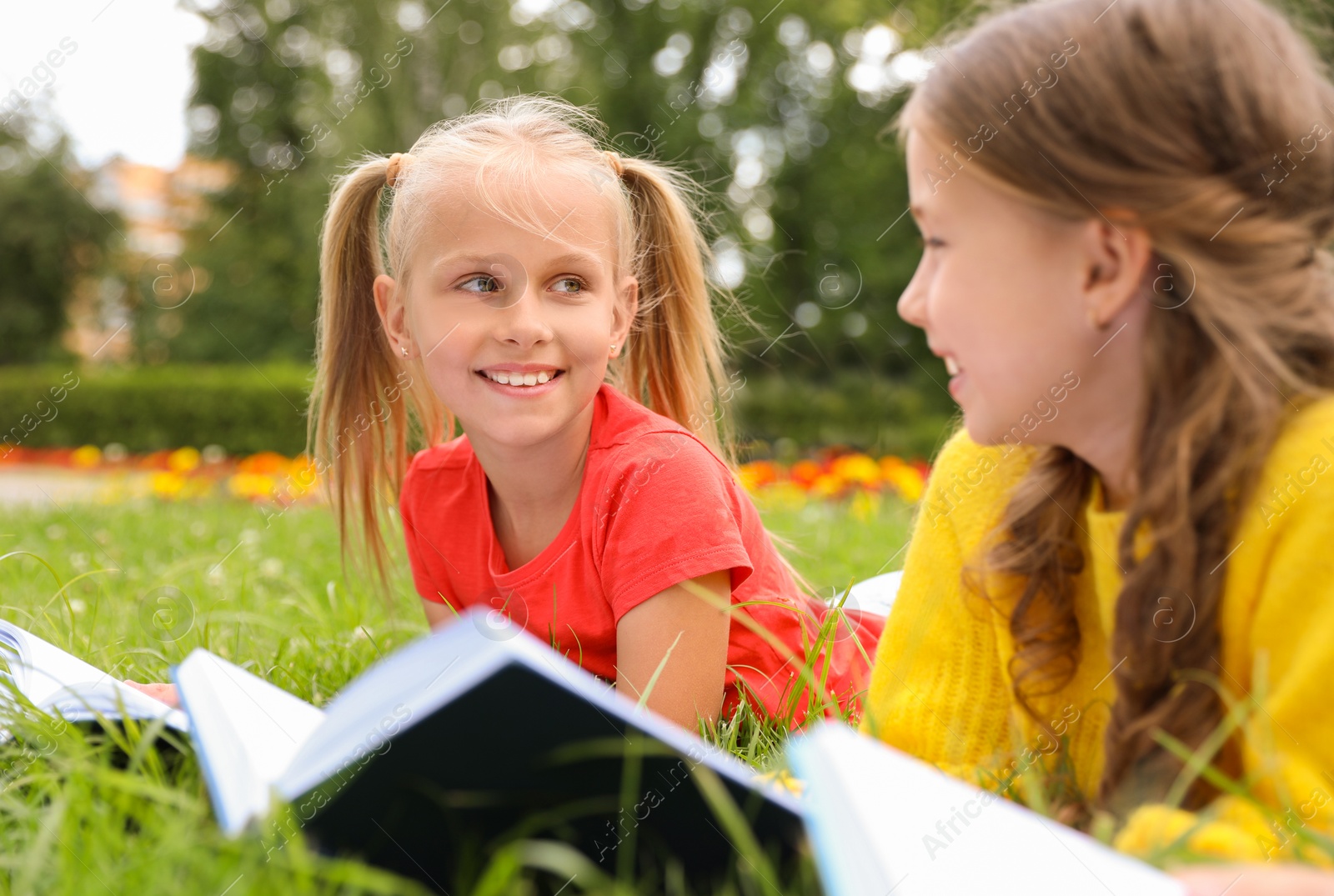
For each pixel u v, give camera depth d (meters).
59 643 1.53
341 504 1.75
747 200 10.07
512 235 1.38
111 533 2.99
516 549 1.57
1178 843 0.71
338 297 1.70
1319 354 0.86
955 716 1.13
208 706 0.90
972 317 0.90
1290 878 0.65
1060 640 1.02
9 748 1.03
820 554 2.74
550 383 1.40
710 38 10.23
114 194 11.81
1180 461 0.83
